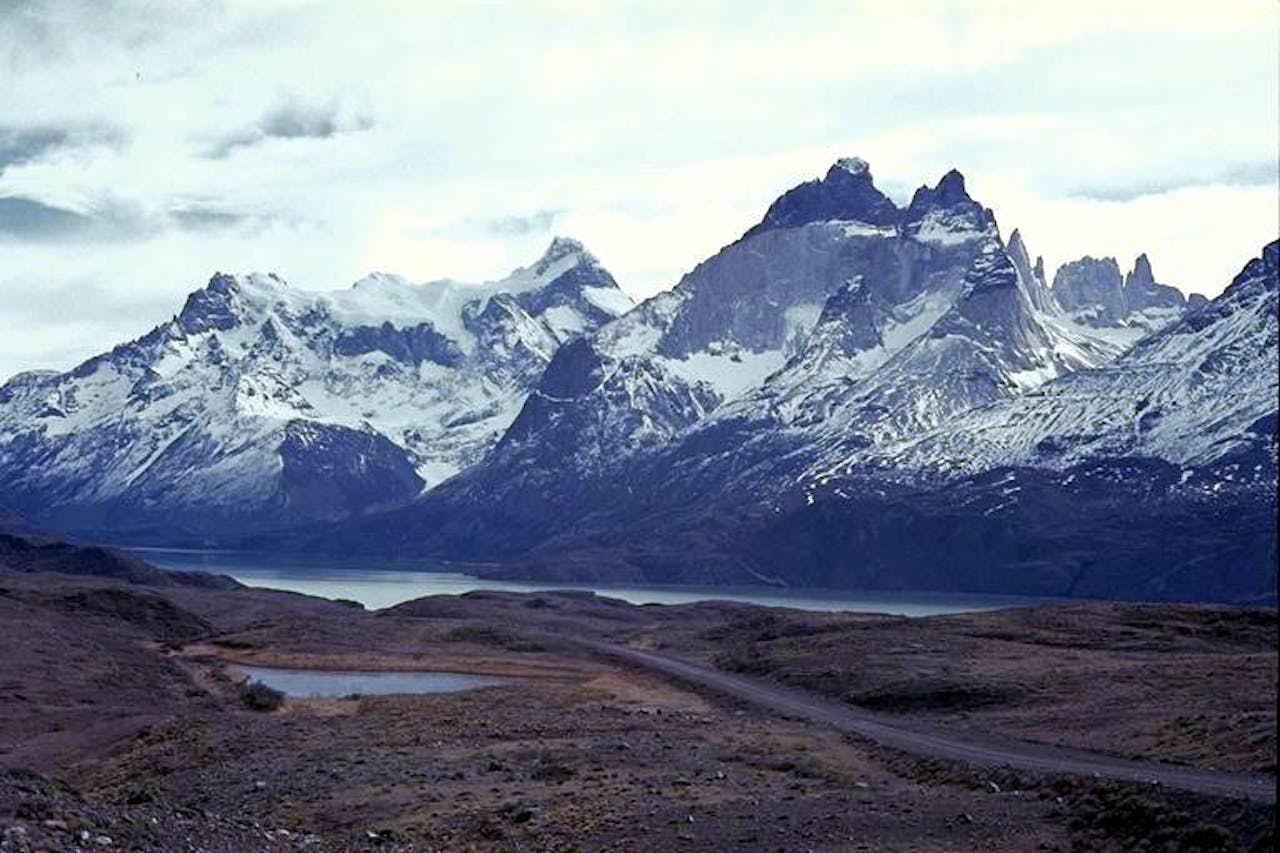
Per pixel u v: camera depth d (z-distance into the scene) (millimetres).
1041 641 143125
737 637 185250
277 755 79938
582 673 149625
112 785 76500
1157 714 82875
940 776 67188
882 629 156875
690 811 57000
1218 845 46500
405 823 58688
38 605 196375
